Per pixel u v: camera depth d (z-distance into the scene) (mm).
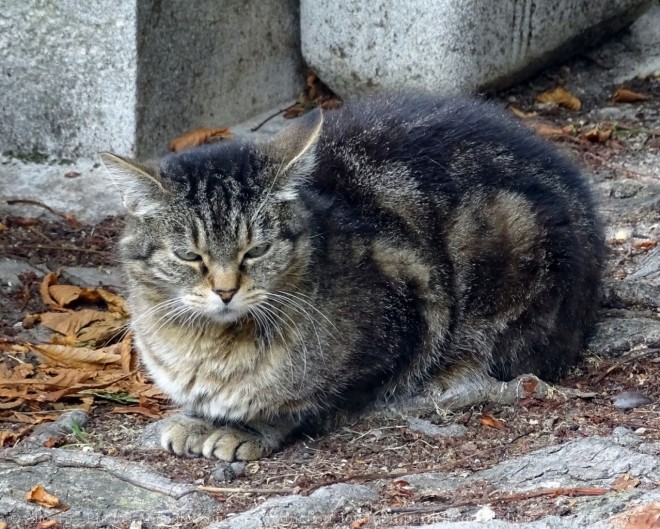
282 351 9953
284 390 10055
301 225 10008
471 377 11078
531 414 10406
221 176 9844
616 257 13875
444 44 16750
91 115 16219
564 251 11008
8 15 16047
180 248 9719
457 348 11023
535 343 11094
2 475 9414
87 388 11625
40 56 16141
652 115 18016
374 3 17188
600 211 13602
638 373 11086
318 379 10125
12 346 12648
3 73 16344
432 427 10281
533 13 17688
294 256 9914
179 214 9727
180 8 16359
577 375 11281
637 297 12562
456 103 11969
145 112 16234
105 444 10430
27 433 10656
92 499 9094
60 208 15703
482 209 10930
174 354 10117
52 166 16453
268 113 18484
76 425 10688
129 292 10438
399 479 9164
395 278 10484
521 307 10977
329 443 10297
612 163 16484
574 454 9070
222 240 9641
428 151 11133
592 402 10547
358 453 9984
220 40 17266
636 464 8727
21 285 14039
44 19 15961
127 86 15930
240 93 17953
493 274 10883
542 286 10961
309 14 18047
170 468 9836
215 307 9633
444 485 9031
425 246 10742
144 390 11648
